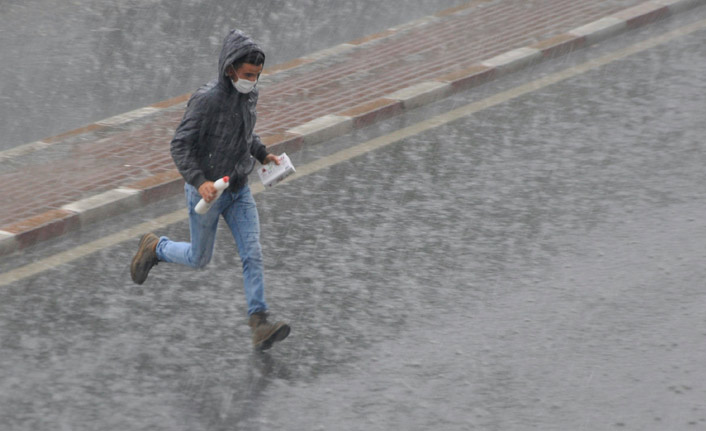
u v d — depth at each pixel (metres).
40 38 32.94
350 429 13.99
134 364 15.80
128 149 24.61
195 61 31.06
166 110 27.39
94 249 19.91
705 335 16.03
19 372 15.57
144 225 21.03
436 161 23.50
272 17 34.84
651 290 17.50
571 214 20.55
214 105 15.13
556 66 29.42
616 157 23.14
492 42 31.05
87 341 16.48
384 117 26.28
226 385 15.19
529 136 24.62
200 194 15.23
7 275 18.81
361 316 17.08
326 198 21.80
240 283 18.50
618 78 28.14
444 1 35.97
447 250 19.31
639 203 20.86
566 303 17.20
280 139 24.33
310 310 17.31
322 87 28.14
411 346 16.09
